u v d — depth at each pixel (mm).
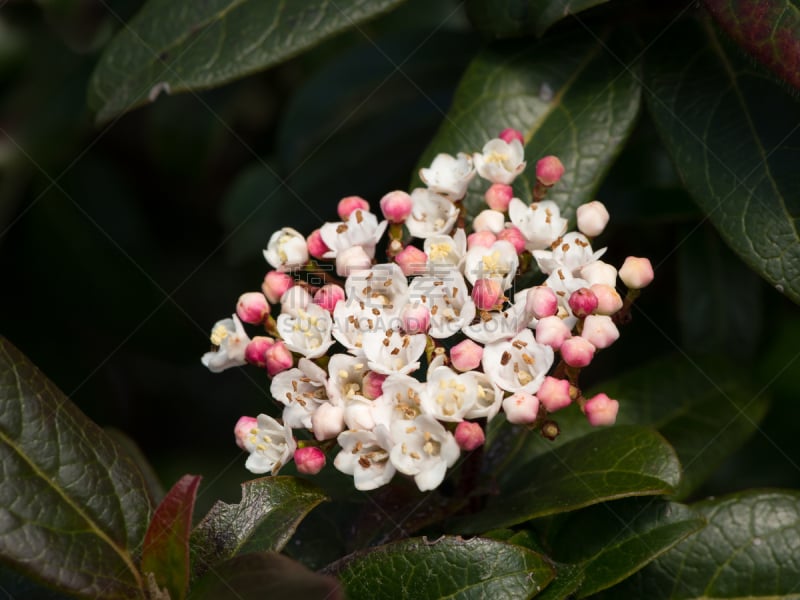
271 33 275
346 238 263
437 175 268
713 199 267
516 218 264
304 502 250
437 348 253
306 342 255
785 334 345
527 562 245
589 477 257
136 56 279
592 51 280
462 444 246
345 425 250
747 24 257
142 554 242
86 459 250
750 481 333
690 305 311
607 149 275
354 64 323
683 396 288
